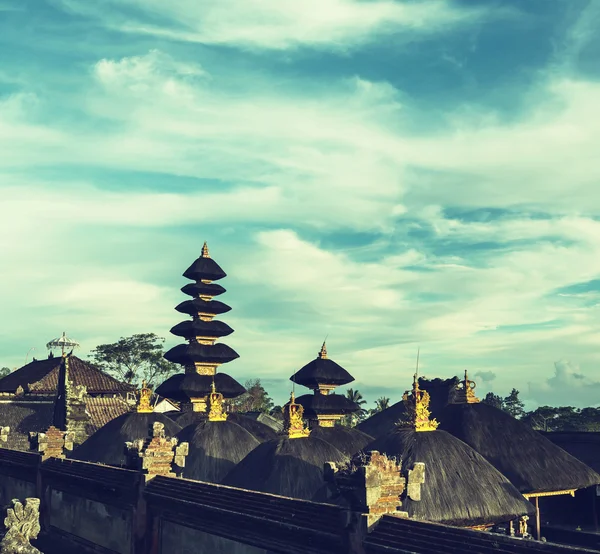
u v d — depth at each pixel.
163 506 20.67
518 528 23.14
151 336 119.31
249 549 17.20
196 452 30.27
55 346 80.94
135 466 23.00
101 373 72.69
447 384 42.38
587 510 41.53
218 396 33.19
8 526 12.86
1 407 63.06
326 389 39.84
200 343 47.62
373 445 22.73
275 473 23.92
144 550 21.20
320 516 14.98
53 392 66.50
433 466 20.42
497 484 20.98
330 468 14.84
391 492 14.10
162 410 84.94
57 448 30.55
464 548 12.05
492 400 133.00
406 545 12.83
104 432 36.50
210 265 50.56
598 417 113.31
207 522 18.69
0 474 34.50
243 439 31.70
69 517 27.11
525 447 31.73
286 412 26.22
